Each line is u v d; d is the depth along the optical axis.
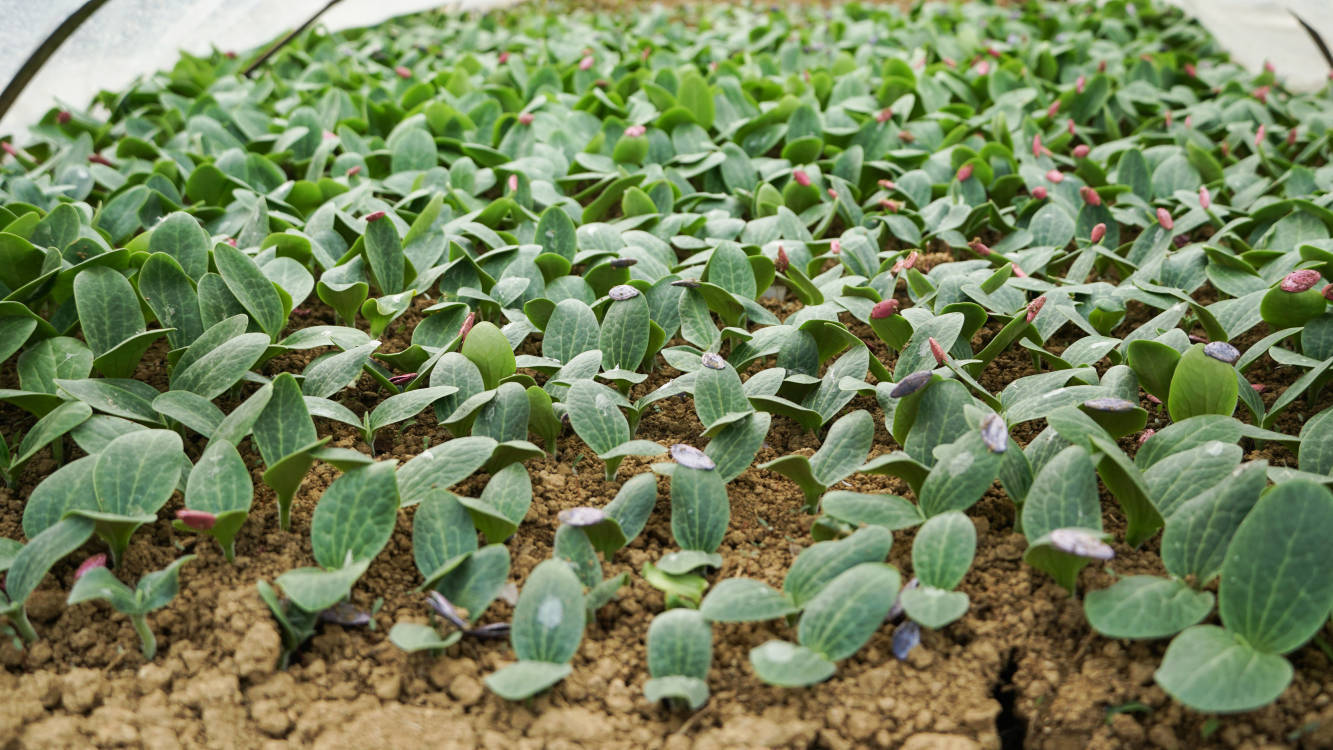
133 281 0.75
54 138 1.11
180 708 0.53
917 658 0.55
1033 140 0.96
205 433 0.61
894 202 0.87
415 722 0.53
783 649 0.52
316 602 0.53
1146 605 0.52
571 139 1.06
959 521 0.55
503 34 1.66
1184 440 0.60
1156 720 0.52
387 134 1.20
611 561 0.60
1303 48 1.40
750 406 0.64
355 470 0.57
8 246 0.73
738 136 1.09
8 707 0.53
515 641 0.53
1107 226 0.84
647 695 0.52
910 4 1.95
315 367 0.66
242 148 1.08
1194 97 1.24
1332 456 0.59
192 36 1.39
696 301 0.72
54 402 0.65
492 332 0.66
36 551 0.55
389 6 1.65
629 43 1.56
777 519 0.62
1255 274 0.74
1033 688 0.54
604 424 0.63
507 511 0.58
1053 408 0.61
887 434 0.68
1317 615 0.50
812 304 0.77
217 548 0.60
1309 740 0.51
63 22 0.95
